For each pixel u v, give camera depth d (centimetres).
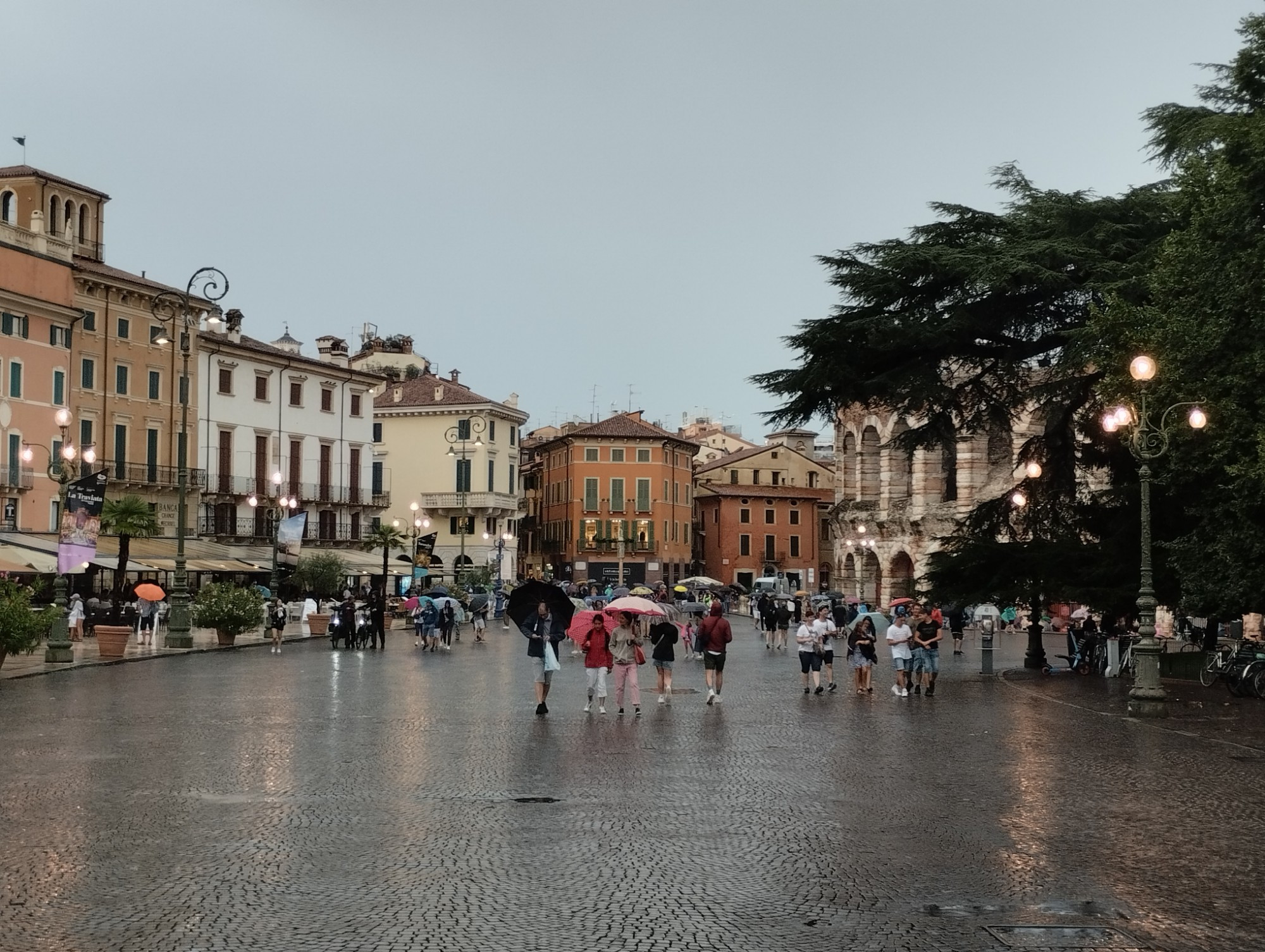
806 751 1895
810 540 13425
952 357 4078
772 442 14562
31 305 6600
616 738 2044
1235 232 2894
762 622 6053
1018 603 3994
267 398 8631
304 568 7575
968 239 4184
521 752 1852
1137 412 3023
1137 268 3659
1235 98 3117
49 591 6016
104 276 7200
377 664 3909
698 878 1066
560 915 948
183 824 1283
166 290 7681
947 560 4106
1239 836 1255
